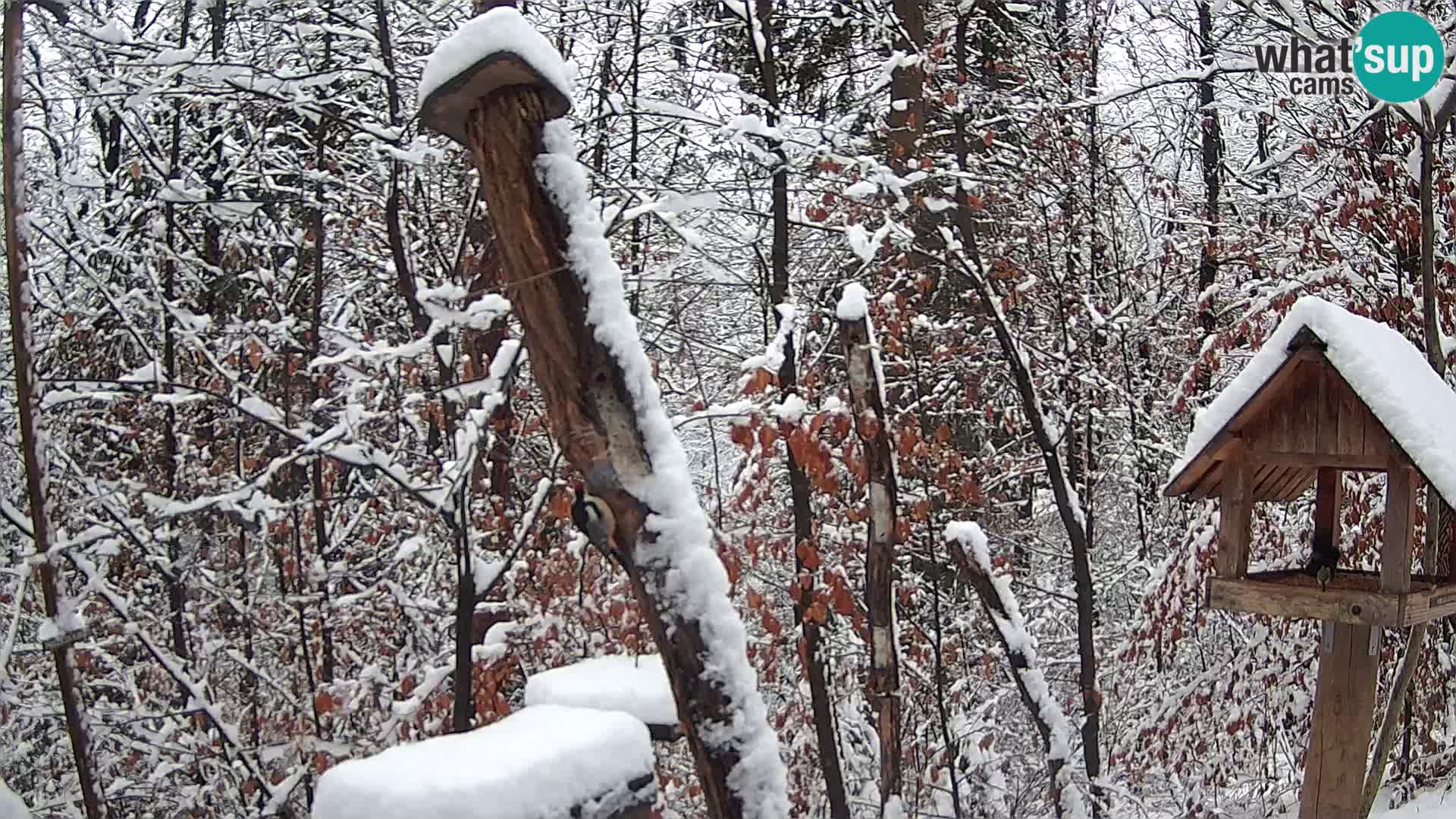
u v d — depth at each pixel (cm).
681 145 781
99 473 780
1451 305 807
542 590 666
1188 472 502
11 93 455
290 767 679
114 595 596
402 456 702
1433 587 484
